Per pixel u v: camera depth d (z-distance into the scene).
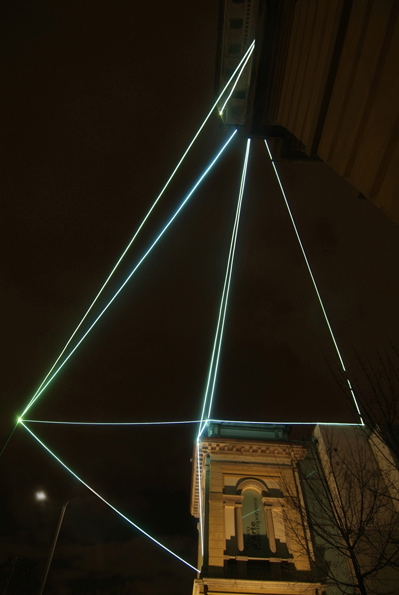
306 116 6.84
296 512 16.88
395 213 4.52
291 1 7.61
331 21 5.64
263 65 9.12
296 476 18.27
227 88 13.91
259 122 9.99
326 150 6.10
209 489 17.77
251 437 20.31
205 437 19.56
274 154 10.60
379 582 13.59
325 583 14.68
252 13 12.38
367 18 4.68
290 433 21.23
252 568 15.46
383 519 13.83
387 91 4.38
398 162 4.31
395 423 13.86
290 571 15.25
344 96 5.38
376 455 16.16
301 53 7.07
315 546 15.65
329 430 18.42
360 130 5.04
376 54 4.50
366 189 5.07
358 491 15.02
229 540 16.42
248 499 17.78
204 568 15.38
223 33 12.83
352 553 11.60
